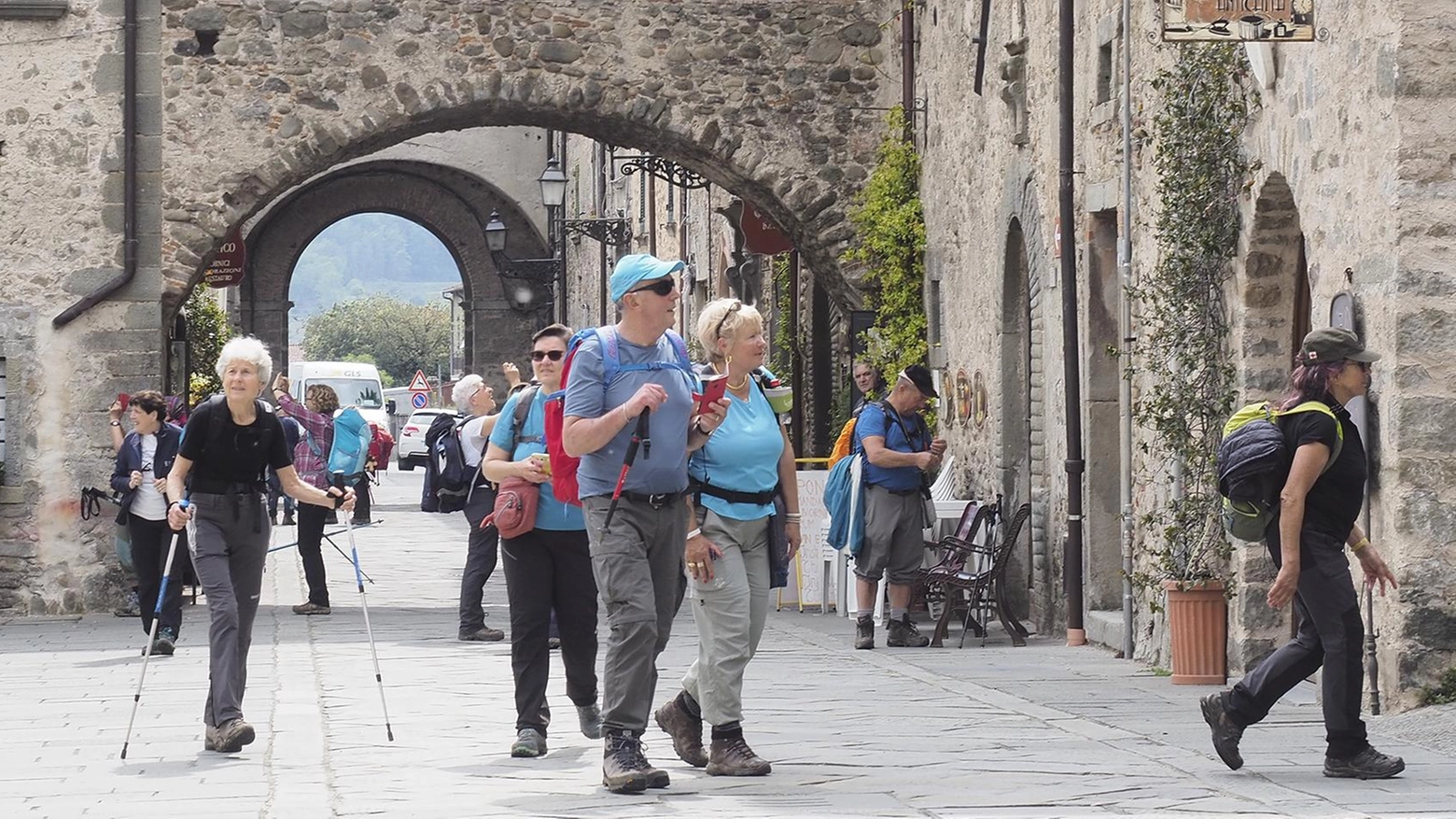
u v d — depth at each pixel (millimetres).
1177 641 12914
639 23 22297
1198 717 11039
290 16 21547
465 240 50438
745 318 9039
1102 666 14172
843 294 23516
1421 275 10430
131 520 15641
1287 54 11945
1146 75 14422
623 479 8469
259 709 11672
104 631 18156
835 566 19250
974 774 8828
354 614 18891
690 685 9242
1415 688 10500
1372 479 10812
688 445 8711
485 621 18188
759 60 22562
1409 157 10391
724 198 31609
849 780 8672
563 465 8625
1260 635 12672
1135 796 8133
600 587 8555
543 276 48875
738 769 8852
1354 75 10922
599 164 46094
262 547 10203
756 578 9047
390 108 21734
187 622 18484
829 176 22688
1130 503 14930
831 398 27703
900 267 22203
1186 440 13266
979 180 19438
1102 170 15531
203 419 9984
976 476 19531
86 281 20625
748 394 9070
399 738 10383
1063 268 16094
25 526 20375
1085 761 9266
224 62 21422
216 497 10016
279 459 10203
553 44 22094
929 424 21656
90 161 20656
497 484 9789
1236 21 11117
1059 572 16859
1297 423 8664
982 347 19297
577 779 8852
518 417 9969
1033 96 17375
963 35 20016
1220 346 13125
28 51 20578
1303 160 11703
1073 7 16234
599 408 8516
